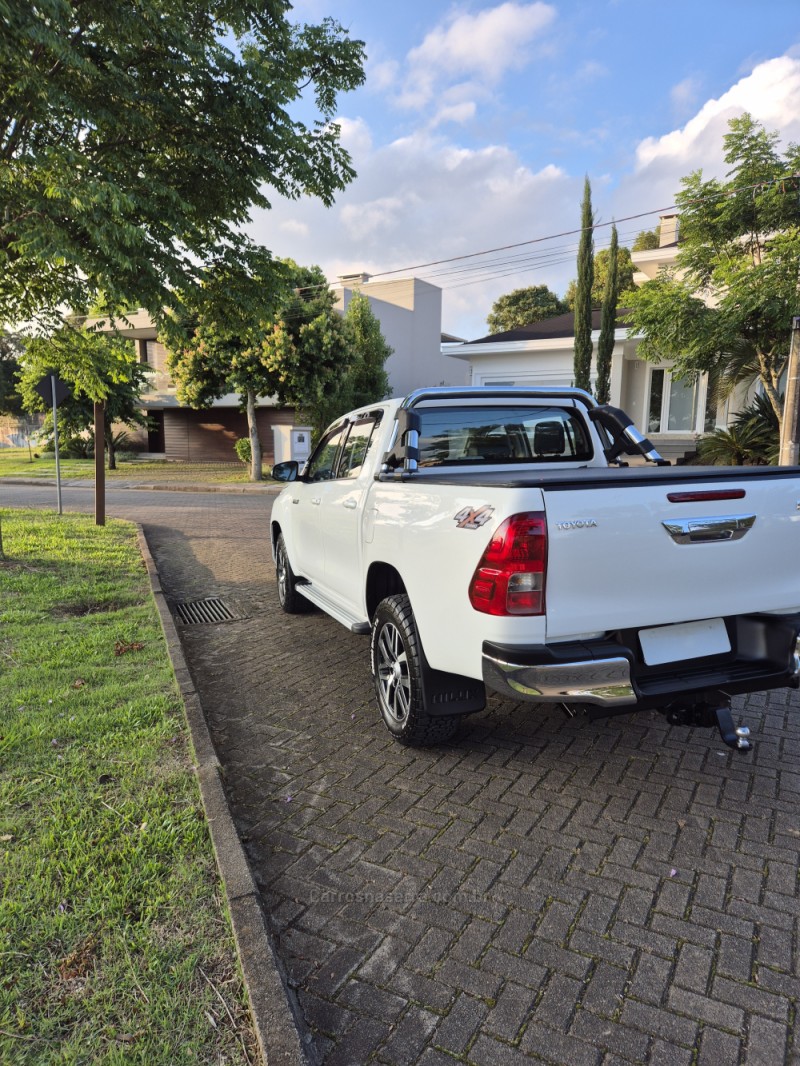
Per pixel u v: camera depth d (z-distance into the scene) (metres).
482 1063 1.87
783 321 10.95
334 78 6.89
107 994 2.00
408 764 3.56
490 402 4.39
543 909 2.47
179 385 22.09
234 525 12.84
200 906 2.38
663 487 2.85
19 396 41.28
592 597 2.79
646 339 13.20
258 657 5.36
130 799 3.03
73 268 6.95
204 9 6.23
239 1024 1.92
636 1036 1.95
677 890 2.56
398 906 2.49
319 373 20.66
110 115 5.73
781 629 3.08
